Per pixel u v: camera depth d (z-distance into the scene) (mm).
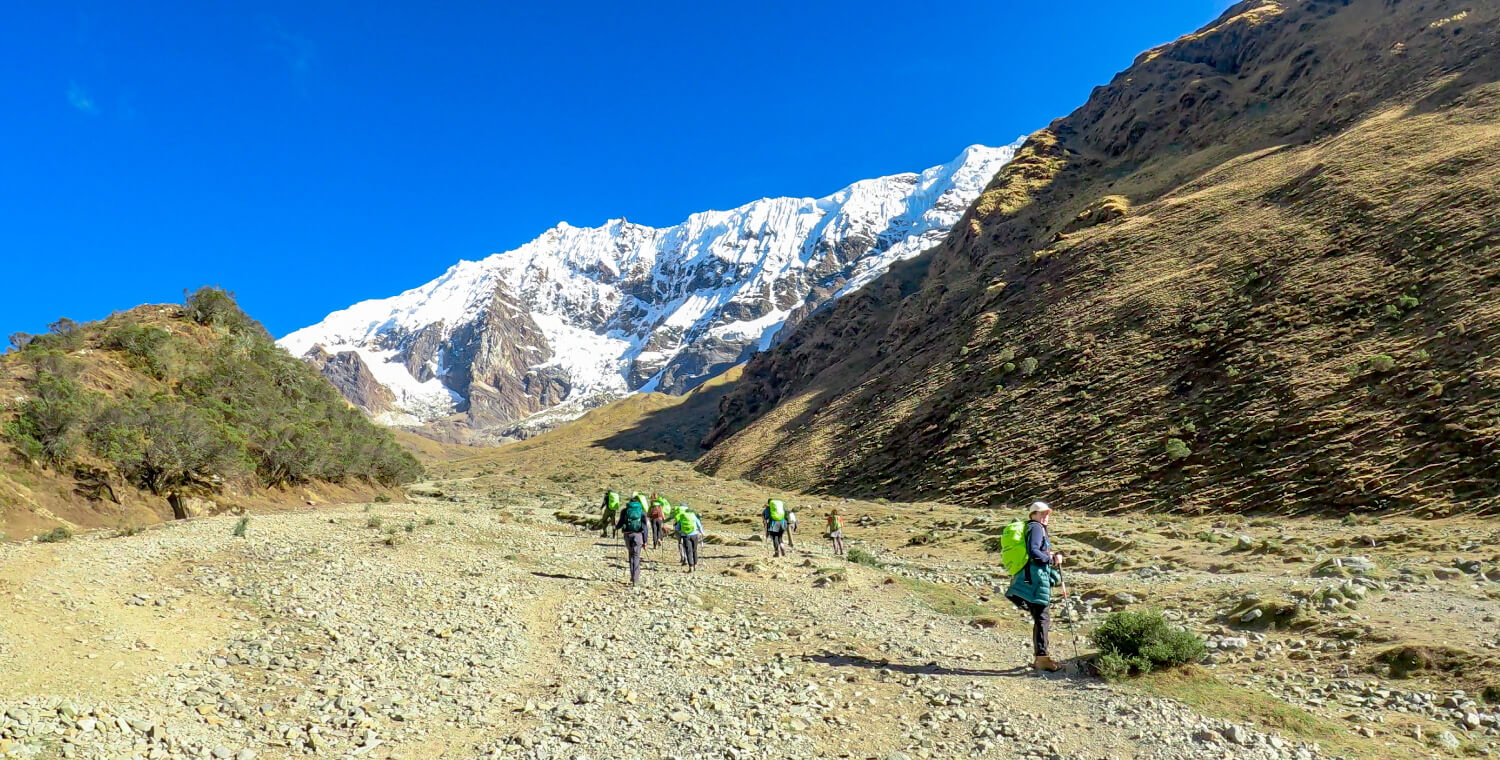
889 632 11586
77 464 29344
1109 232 76938
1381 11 103312
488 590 14672
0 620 8734
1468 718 7234
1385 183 55125
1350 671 9039
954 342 77250
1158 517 34406
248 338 51469
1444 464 28125
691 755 6629
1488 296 36375
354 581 14383
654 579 17016
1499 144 51438
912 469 57250
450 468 159000
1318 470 32312
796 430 87812
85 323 43250
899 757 6543
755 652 10469
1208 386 44375
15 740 5680
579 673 9320
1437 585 13250
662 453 149625
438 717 7605
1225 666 9836
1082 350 57250
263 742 6578
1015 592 9281
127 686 7383
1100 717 7277
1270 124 95438
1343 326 42312
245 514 30938
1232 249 59531
